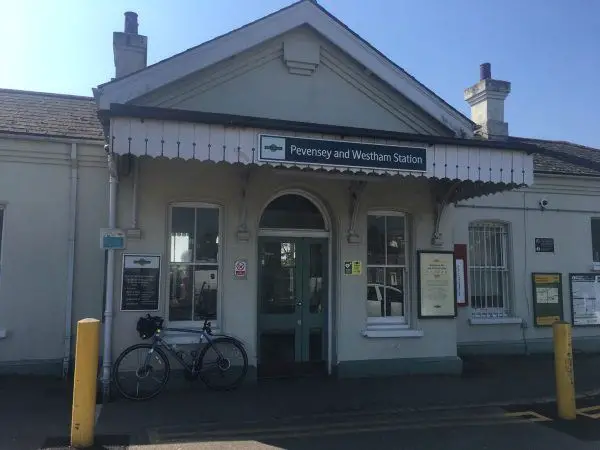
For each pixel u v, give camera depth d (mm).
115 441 5859
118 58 8633
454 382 8992
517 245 12156
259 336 9016
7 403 7230
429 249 9695
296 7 8750
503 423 6855
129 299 8102
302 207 9406
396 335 9312
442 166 7457
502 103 10836
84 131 9680
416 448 5879
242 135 6594
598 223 13086
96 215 9406
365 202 9383
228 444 5871
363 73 9289
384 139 7184
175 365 8133
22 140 9117
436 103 9406
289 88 8945
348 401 7695
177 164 8445
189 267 8602
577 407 7766
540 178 12383
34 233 9133
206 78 8469
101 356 8453
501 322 11781
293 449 5762
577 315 12422
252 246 8688
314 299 9336
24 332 8953
